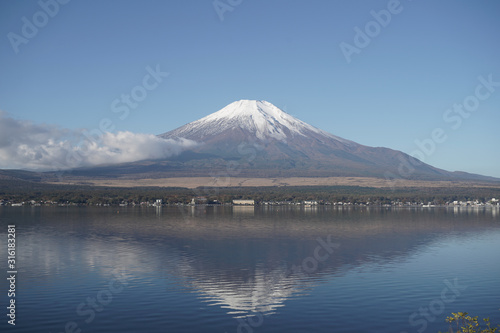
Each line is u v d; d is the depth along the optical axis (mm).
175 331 42500
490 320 45344
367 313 47438
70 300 51781
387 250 88000
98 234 111375
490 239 105438
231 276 64250
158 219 154500
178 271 67500
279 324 44312
